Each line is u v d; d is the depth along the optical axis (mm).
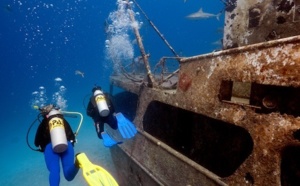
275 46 2424
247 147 3896
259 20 4023
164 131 5820
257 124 2633
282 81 2342
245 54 2729
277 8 3762
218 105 3070
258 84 2713
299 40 2232
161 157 4277
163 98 4270
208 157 4656
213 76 3148
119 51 8047
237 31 4391
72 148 3697
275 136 2469
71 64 82750
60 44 94938
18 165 10375
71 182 8086
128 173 5805
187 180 3646
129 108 8195
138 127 5109
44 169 9539
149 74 4852
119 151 6137
